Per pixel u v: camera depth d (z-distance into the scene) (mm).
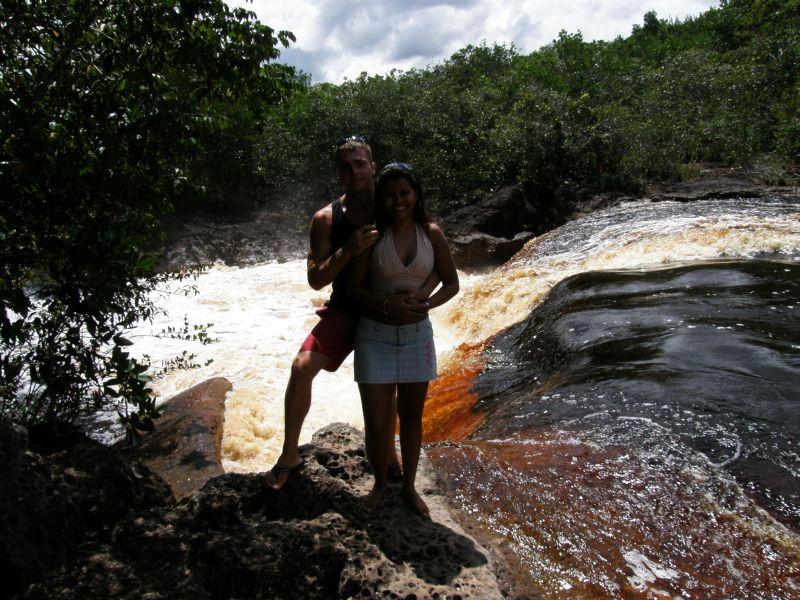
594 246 12125
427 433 6648
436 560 2947
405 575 2791
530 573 3143
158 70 6066
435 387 7742
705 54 22094
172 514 3137
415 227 3066
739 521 3582
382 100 20922
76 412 5816
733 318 6676
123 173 5520
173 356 9438
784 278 7965
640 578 3162
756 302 7156
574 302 8297
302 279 13750
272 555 2814
